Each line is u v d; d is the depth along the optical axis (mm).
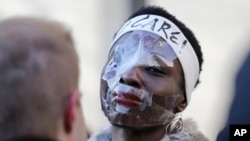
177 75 3191
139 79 3107
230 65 6766
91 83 7207
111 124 3201
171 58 3176
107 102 3156
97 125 6734
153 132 3154
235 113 4105
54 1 7441
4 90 2020
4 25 2086
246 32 7117
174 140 3162
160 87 3123
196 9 7098
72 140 2172
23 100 2025
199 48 3354
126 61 3150
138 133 3143
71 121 2139
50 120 2062
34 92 2033
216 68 6852
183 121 3256
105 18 7395
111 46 3297
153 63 3133
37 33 2080
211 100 6504
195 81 3334
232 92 4203
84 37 7430
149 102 3105
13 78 2020
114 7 7352
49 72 2061
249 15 7168
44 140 2051
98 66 7324
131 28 3270
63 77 2088
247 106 4086
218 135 4160
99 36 7410
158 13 3320
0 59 2025
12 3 7223
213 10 7223
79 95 2160
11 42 2043
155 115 3123
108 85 3154
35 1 7375
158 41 3201
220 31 7137
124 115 3105
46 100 2051
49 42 2084
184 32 3285
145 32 3232
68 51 2119
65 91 2098
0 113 2020
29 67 2035
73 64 2127
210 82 6695
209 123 6332
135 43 3199
